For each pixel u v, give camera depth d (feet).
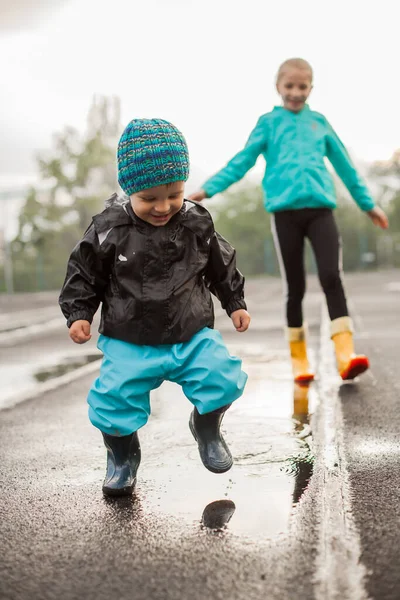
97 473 10.13
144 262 8.96
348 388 14.97
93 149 136.67
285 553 7.00
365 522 7.71
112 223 9.04
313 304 40.70
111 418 8.88
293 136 15.81
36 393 16.75
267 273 140.26
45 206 136.77
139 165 8.59
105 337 9.25
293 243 15.89
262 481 9.25
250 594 6.21
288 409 13.24
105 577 6.71
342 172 16.66
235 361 8.95
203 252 9.27
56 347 26.71
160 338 8.93
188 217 9.16
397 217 160.35
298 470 9.62
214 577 6.58
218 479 9.43
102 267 9.15
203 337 8.95
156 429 12.25
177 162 8.68
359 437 11.17
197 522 7.97
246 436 11.45
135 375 8.84
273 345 22.91
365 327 26.86
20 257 135.23
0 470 10.46
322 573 6.54
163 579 6.61
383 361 18.16
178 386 16.15
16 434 12.69
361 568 6.61
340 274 15.80
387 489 8.75
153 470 10.00
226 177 15.93
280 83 16.05
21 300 80.48
